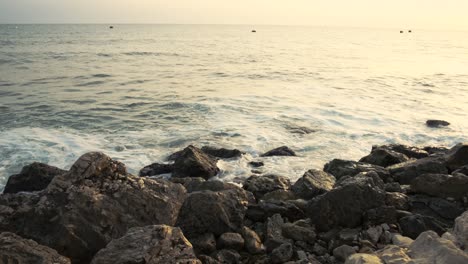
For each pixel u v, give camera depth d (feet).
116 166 26.40
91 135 51.90
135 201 24.11
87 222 22.49
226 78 100.94
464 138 51.62
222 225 25.23
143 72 113.60
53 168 35.01
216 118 59.62
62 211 22.71
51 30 474.08
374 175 30.48
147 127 55.72
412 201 28.73
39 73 109.70
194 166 37.81
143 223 23.59
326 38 370.94
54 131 53.42
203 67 125.70
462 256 17.52
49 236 22.11
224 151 44.04
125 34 386.52
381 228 24.70
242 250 24.21
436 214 27.32
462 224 20.66
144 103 70.33
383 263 18.71
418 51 218.79
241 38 341.00
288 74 108.27
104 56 162.40
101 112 64.28
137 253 18.99
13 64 129.59
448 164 35.09
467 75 112.47
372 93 81.10
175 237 20.33
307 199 31.35
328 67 127.24
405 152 42.80
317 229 26.07
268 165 41.65
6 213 24.48
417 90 86.12
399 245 21.36
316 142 49.34
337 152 46.24
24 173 34.30
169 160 43.09
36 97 76.33
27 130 53.42
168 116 61.41
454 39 443.32
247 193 31.40
